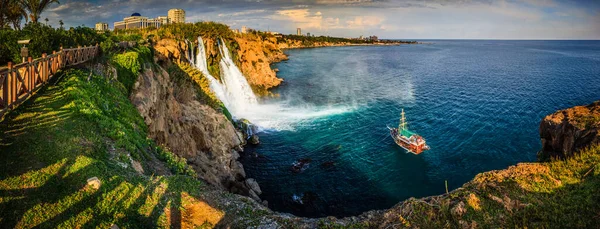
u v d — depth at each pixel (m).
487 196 12.09
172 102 28.47
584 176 12.31
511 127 42.31
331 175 29.41
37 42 19.11
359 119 45.62
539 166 13.62
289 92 64.12
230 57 63.25
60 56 18.09
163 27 54.41
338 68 107.56
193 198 12.06
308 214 23.98
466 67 114.75
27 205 9.20
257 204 13.05
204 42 54.19
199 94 37.41
